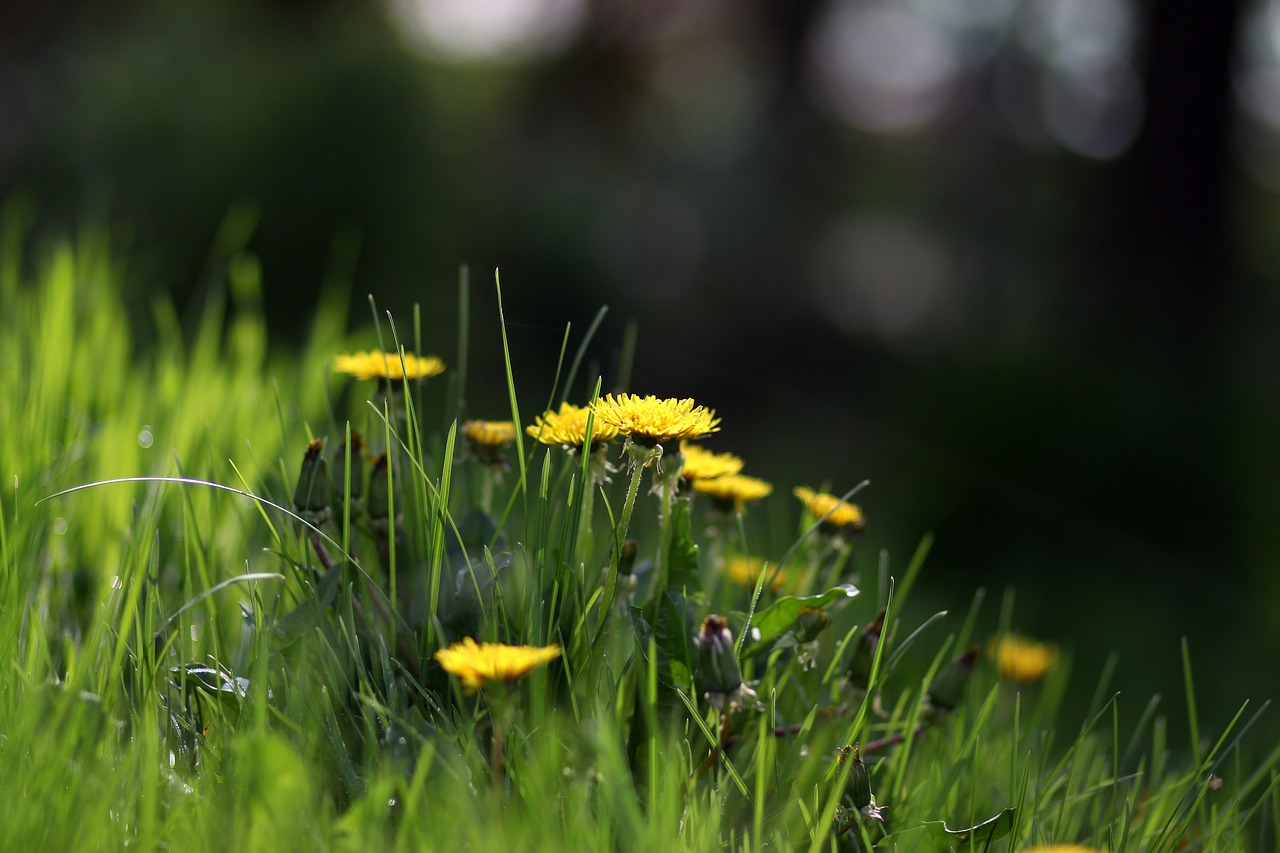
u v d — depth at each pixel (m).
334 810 1.05
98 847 0.89
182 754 1.07
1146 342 7.07
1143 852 1.19
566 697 1.16
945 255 15.55
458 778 0.94
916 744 1.36
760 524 2.91
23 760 0.96
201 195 6.11
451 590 1.23
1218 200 7.96
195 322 5.41
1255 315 8.23
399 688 1.16
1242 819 1.33
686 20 16.50
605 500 1.23
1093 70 13.91
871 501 5.24
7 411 1.86
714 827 0.97
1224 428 5.27
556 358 7.03
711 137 16.22
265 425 2.15
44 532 1.52
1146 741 2.64
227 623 1.44
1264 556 4.70
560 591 1.20
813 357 12.04
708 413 1.14
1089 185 9.72
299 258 6.20
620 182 11.93
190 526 1.38
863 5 17.36
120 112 6.30
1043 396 5.32
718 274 13.32
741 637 1.12
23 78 8.16
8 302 2.53
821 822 0.96
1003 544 4.77
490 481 1.39
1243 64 8.45
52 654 1.32
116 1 9.40
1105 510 5.02
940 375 6.01
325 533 1.28
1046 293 8.76
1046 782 1.30
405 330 6.20
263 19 7.93
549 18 15.36
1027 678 1.70
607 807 0.97
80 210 6.02
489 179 7.59
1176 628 4.02
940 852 1.10
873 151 17.22
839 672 1.34
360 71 6.62
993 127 17.42
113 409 2.13
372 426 1.41
